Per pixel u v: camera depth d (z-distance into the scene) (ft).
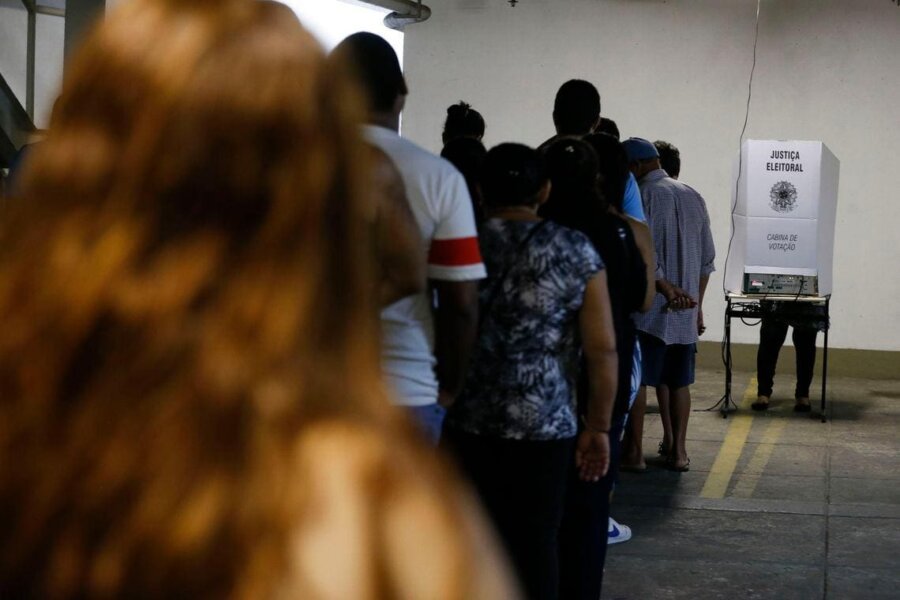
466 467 11.60
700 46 36.09
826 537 19.20
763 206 27.84
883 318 35.68
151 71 2.28
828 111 35.60
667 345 22.53
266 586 2.04
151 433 2.15
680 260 22.53
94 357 2.23
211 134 2.26
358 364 2.33
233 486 2.10
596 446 12.19
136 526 2.11
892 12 35.17
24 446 2.23
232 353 2.18
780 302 28.63
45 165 2.33
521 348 11.39
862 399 32.19
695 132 36.29
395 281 9.40
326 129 2.35
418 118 37.35
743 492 22.12
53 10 26.04
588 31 36.47
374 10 33.14
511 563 11.50
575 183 12.99
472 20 36.88
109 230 2.25
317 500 2.08
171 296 2.20
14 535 2.19
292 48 2.34
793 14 35.55
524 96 36.88
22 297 2.28
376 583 2.05
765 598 16.21
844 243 35.76
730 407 30.71
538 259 11.39
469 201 10.49
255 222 2.27
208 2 2.35
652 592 16.38
